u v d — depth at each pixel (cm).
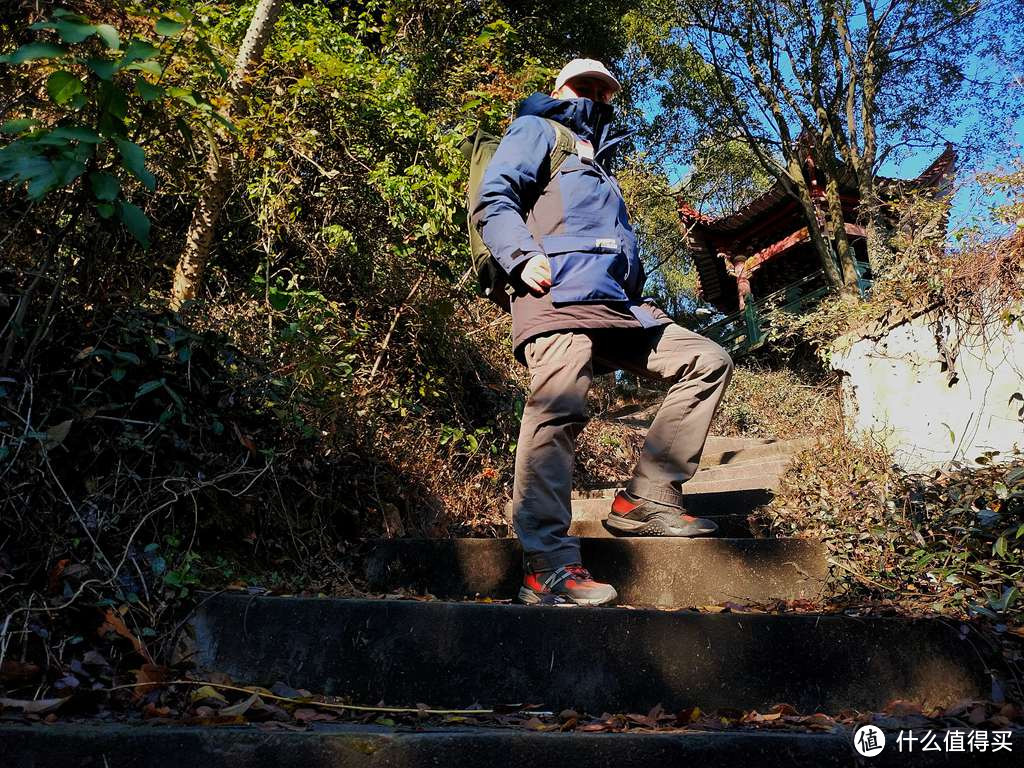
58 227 208
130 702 176
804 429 788
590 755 152
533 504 228
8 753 140
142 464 224
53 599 184
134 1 215
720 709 191
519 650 196
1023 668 196
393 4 569
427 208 414
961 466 329
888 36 1341
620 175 880
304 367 296
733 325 1616
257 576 244
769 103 1421
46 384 211
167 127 233
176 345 241
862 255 1653
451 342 475
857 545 270
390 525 319
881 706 196
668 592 260
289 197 402
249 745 146
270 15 358
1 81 210
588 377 236
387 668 196
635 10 1241
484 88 520
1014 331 327
